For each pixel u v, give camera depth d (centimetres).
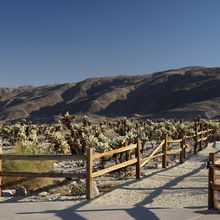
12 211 644
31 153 1034
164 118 12162
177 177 1098
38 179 945
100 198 777
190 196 805
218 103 14075
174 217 581
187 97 18100
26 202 733
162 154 1327
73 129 1634
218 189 623
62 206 685
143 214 608
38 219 584
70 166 1425
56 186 959
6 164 938
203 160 1609
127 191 866
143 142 1862
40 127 3155
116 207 670
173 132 2381
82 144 1447
